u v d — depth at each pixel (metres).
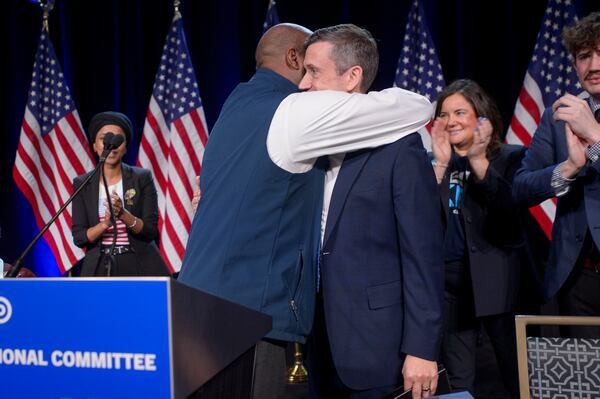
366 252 1.46
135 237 3.21
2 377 0.76
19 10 4.86
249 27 4.78
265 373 1.29
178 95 4.40
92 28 4.86
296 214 1.38
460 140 2.33
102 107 4.87
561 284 1.90
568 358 1.34
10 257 4.84
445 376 1.45
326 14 4.61
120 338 0.73
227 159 1.40
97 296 0.73
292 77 1.56
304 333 1.37
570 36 1.86
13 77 4.84
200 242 1.35
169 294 0.72
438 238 1.44
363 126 1.39
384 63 4.57
